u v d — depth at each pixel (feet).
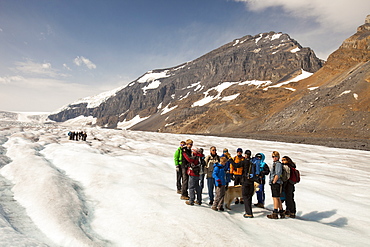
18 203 23.09
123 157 52.54
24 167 34.32
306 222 22.29
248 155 24.41
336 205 28.17
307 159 84.69
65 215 19.86
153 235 17.16
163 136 166.91
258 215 23.57
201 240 16.42
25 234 17.08
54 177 29.09
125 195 26.09
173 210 21.54
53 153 50.26
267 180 40.24
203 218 20.06
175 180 35.53
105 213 22.12
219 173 23.43
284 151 113.80
